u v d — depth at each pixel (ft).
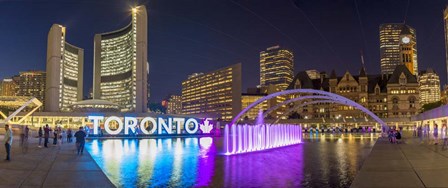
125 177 62.59
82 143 95.71
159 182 57.82
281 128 163.63
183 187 53.78
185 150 125.80
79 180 53.47
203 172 69.67
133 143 174.91
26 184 49.26
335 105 643.86
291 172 70.18
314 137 262.47
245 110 302.66
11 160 74.23
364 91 626.23
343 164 83.35
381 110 620.08
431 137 194.59
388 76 651.25
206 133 293.64
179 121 276.62
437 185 46.75
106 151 119.34
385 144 138.00
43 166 67.31
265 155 108.47
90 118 241.76
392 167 64.34
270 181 59.47
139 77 618.03
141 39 625.82
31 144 131.34
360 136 280.31
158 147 142.51
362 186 47.52
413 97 595.06
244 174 67.31
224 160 92.84
